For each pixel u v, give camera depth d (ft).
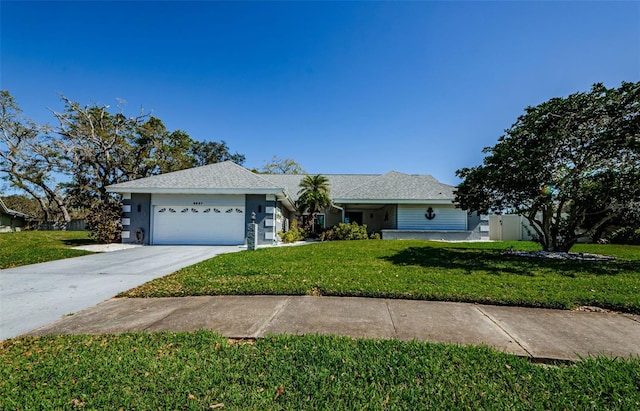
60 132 90.07
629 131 27.76
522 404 7.38
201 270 24.17
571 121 29.73
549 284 19.20
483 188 34.63
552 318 13.91
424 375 8.69
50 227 95.61
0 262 29.40
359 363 9.31
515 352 10.32
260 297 17.40
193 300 16.94
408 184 66.95
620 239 50.39
